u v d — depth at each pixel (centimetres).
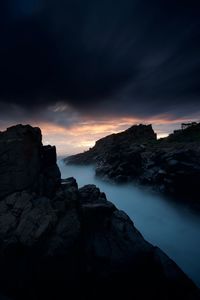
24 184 2055
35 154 2242
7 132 2209
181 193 4200
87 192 2620
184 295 1577
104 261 1731
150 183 5131
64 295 1612
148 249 1847
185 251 3077
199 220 3659
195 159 4369
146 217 4153
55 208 1989
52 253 1648
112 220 2189
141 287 1647
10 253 1608
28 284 1581
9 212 1841
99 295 1603
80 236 1858
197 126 8262
